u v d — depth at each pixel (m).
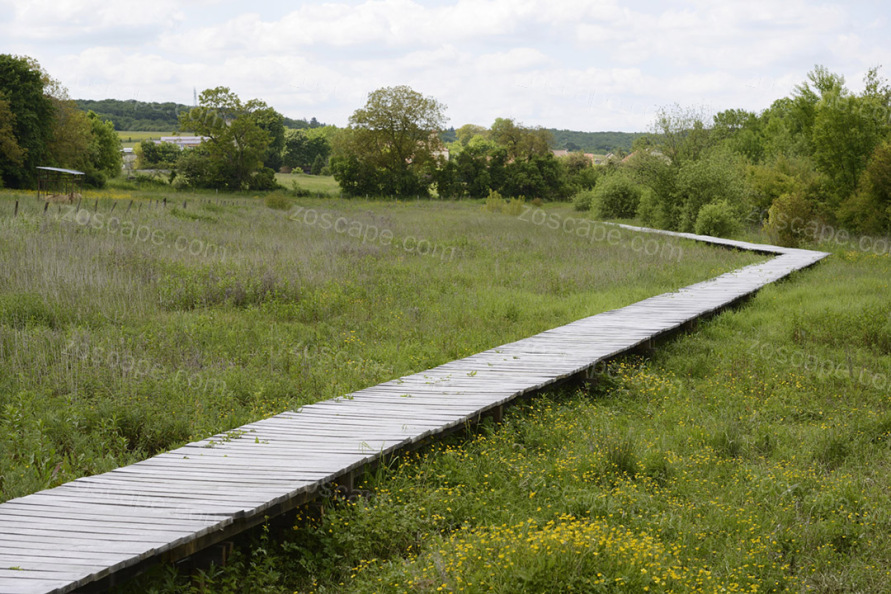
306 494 5.75
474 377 9.34
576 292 16.73
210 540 5.06
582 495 6.31
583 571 4.85
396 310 13.85
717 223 31.58
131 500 5.39
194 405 8.34
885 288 17.00
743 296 15.98
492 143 93.81
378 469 6.59
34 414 7.79
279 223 27.75
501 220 36.75
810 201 32.53
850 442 7.88
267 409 8.47
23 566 4.35
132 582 4.95
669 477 7.02
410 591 4.82
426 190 75.19
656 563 5.00
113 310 12.05
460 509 6.21
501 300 15.03
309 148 112.12
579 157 86.69
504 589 4.66
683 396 9.61
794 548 5.71
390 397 8.44
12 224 18.39
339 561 5.57
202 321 11.86
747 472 7.09
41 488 6.07
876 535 5.87
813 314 13.69
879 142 33.31
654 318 13.04
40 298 11.98
